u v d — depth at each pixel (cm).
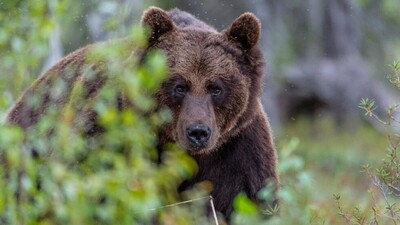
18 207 1060
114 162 1077
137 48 1246
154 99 1233
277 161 1334
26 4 1202
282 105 3259
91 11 2020
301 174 1330
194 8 2819
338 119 3278
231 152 1281
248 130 1287
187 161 1182
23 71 1211
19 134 992
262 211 1234
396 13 3180
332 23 3172
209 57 1243
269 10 2953
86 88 1246
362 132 3228
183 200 1241
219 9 2848
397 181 1223
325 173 2545
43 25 1159
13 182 1054
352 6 3147
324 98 3275
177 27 1270
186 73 1231
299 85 3259
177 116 1234
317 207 1288
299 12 3078
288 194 1214
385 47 3203
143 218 1072
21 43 1142
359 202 1417
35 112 1321
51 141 1100
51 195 996
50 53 1795
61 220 981
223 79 1242
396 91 3303
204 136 1205
